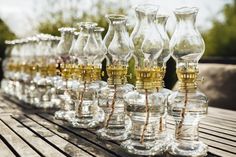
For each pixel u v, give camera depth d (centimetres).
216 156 94
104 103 112
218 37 513
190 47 92
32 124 137
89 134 118
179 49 93
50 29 423
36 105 182
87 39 127
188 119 92
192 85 92
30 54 216
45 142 106
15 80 239
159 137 101
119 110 111
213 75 278
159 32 100
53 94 184
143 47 96
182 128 93
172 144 95
